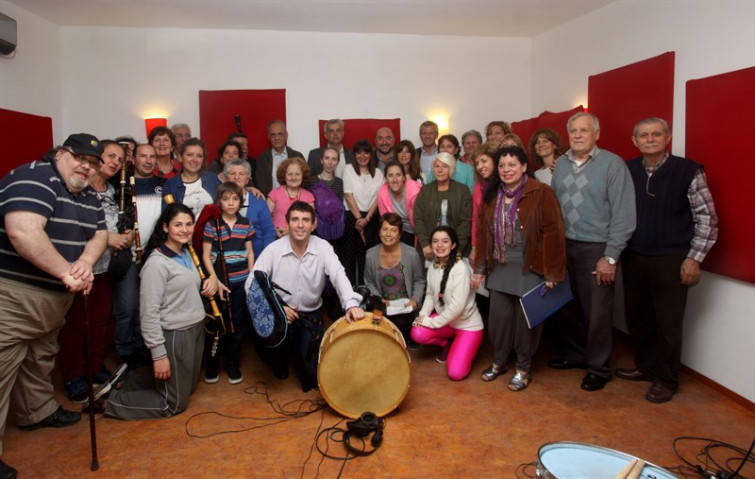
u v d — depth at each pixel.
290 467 2.29
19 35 4.51
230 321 3.14
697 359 3.22
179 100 5.39
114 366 3.54
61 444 2.48
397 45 5.64
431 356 3.71
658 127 2.82
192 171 3.45
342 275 3.09
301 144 5.60
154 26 5.27
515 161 2.89
